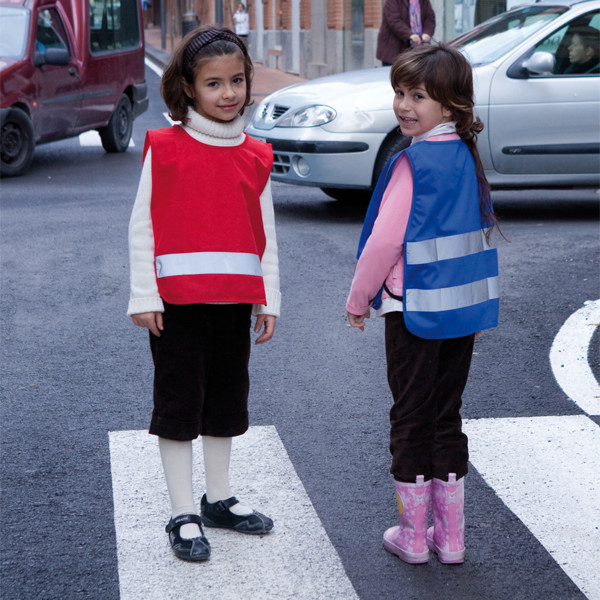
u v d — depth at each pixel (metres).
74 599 2.95
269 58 32.12
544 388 4.71
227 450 3.37
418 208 2.96
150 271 3.07
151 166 3.06
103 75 13.17
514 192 10.37
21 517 3.46
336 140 8.27
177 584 3.02
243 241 3.10
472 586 3.02
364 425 4.29
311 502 3.57
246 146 3.15
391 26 11.27
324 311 6.00
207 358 3.19
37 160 12.94
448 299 2.98
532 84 8.30
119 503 3.55
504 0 15.02
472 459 3.91
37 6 11.94
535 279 6.67
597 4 8.58
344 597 2.94
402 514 3.14
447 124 3.03
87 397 4.62
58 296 6.34
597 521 3.42
